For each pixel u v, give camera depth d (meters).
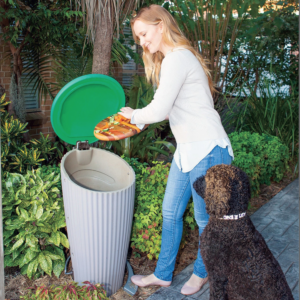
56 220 2.47
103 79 2.14
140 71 6.39
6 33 3.61
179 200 2.14
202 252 1.68
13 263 2.34
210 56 5.81
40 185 2.48
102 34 2.97
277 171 4.44
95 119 2.32
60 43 4.01
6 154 2.87
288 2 6.07
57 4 3.72
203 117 1.91
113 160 2.31
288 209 3.67
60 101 2.07
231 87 6.60
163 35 1.91
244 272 1.54
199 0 5.50
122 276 2.33
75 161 2.27
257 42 6.58
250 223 1.60
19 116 3.95
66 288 1.85
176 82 1.82
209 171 1.58
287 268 2.58
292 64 6.73
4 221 2.37
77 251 2.12
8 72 4.44
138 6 3.04
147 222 2.47
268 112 5.31
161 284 2.33
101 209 1.94
